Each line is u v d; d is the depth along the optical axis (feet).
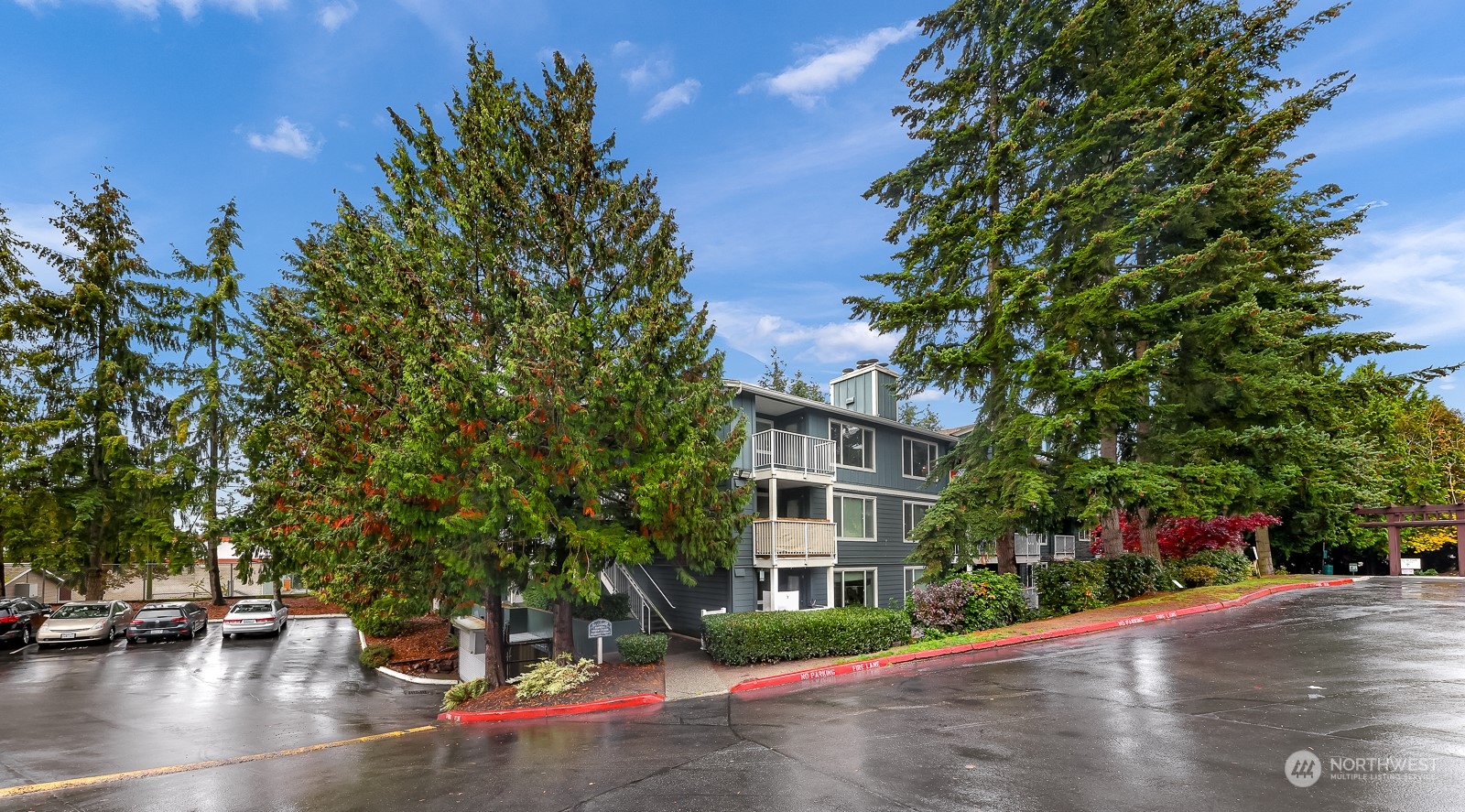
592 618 52.65
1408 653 36.29
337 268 43.52
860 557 81.30
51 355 89.25
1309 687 29.55
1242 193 59.77
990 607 54.03
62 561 88.43
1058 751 22.56
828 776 21.17
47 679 54.60
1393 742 21.71
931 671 39.17
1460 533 100.83
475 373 33.30
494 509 33.37
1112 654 40.29
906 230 66.13
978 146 63.41
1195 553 83.51
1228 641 42.32
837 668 41.19
